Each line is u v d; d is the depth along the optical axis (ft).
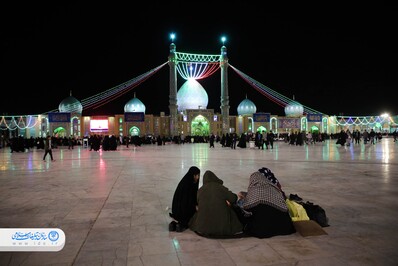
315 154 63.93
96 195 24.71
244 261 12.22
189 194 16.83
